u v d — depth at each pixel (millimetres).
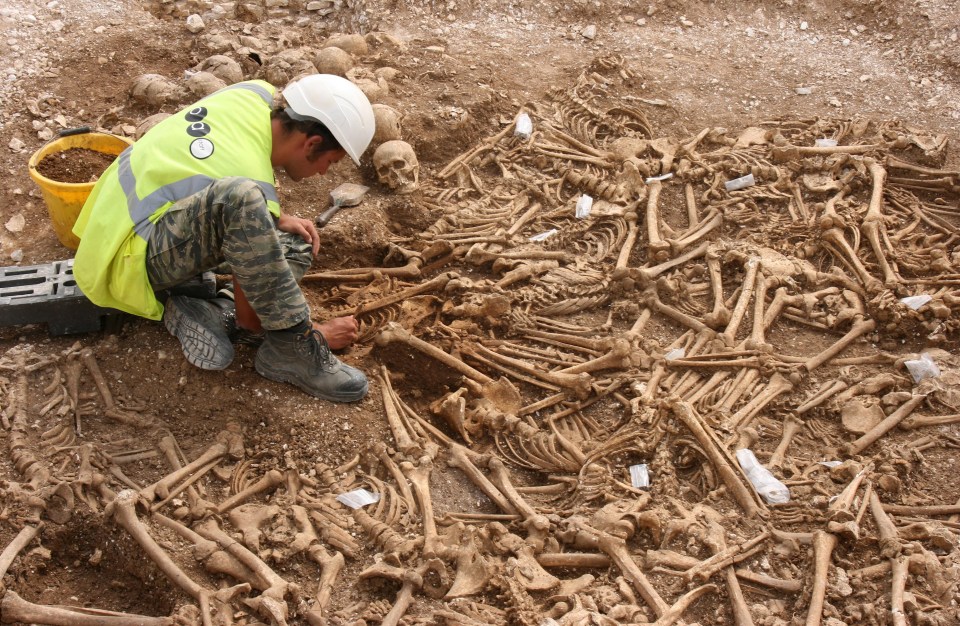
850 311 4031
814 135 5375
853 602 2695
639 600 2734
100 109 5121
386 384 3555
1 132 4805
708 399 3541
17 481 2963
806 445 3414
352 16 6680
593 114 5480
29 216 4305
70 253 4062
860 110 5801
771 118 5707
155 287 3217
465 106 5371
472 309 3924
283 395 3395
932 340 3934
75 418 3246
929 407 3553
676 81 6051
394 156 4598
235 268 2992
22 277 3562
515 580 2721
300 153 3326
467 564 2756
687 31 6738
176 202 3014
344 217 4414
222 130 3191
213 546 2750
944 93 5953
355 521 2971
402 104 5273
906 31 6504
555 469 3328
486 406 3514
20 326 3588
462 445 3459
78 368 3406
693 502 3154
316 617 2584
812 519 2977
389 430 3359
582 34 6547
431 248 4320
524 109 5527
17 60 5328
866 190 4895
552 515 3061
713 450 3197
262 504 3027
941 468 3301
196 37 5809
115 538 2836
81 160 4023
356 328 3627
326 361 3350
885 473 3201
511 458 3385
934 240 4520
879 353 3855
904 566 2746
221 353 3311
